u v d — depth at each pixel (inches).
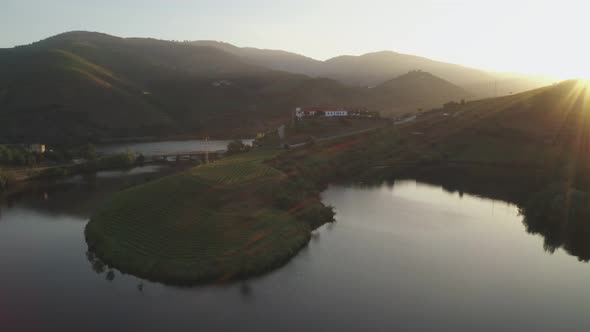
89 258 3208.7
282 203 4055.1
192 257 2955.2
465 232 3777.1
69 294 2625.5
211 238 3196.4
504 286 2738.7
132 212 3833.7
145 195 4212.6
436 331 2237.9
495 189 5452.8
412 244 3457.2
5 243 3570.4
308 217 3909.9
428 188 5580.7
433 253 3270.2
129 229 3511.3
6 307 2477.9
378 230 3801.7
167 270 2812.5
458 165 7012.8
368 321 2316.7
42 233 3831.2
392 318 2351.1
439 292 2650.1
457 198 5039.4
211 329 2240.4
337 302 2508.6
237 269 2827.3
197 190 4165.8
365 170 6737.2
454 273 2915.8
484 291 2669.8
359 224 3976.4
